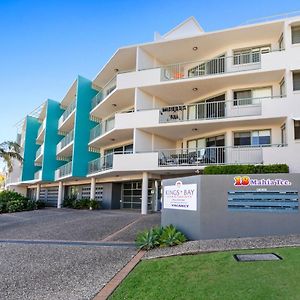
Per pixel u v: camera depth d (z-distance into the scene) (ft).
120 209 95.40
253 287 19.24
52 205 136.77
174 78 81.20
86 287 23.11
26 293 22.33
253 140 71.87
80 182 115.44
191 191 38.78
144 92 81.61
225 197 36.70
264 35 72.79
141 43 80.28
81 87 106.22
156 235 35.78
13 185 168.66
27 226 58.03
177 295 19.52
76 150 101.65
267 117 64.75
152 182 86.07
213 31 72.74
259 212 35.50
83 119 104.94
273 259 24.77
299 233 33.99
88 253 34.37
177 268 25.13
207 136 80.02
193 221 37.68
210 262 25.61
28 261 31.53
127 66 93.15
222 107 76.95
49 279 25.43
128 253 33.60
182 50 81.87
